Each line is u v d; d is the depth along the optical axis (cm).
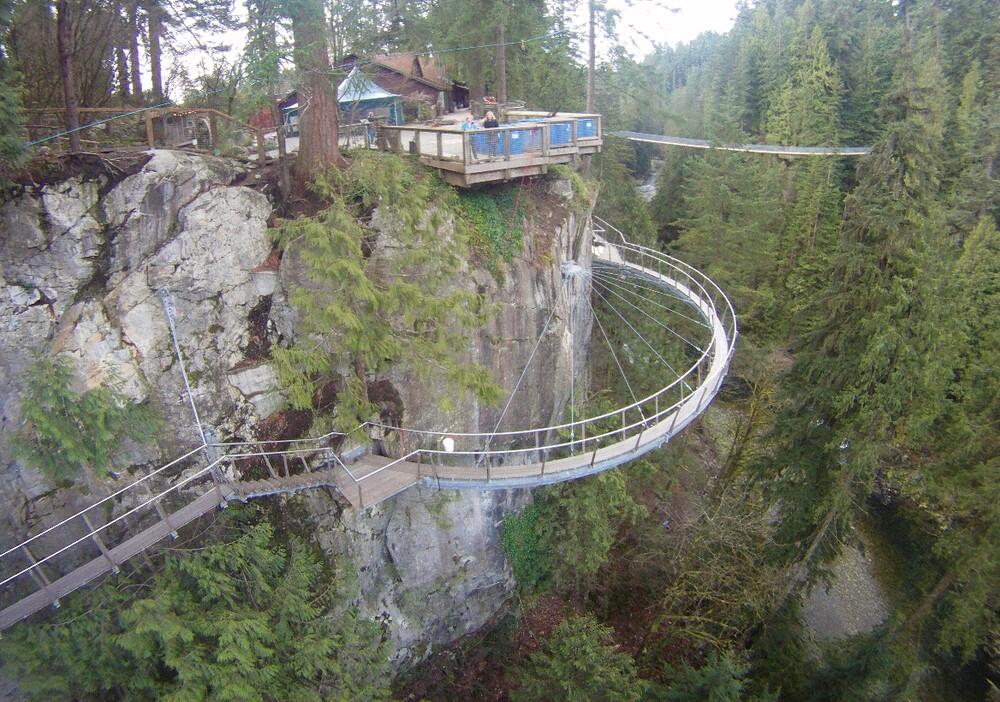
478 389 1343
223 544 1271
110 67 1888
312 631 1330
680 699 1438
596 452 1500
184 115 1566
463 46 2259
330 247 1188
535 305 1852
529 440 1928
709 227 3425
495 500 1845
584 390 2275
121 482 1296
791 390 1986
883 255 1711
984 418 1927
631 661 1481
